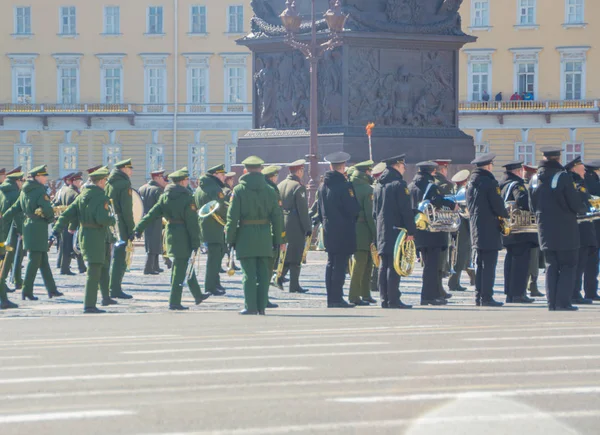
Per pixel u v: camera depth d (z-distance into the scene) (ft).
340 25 207.82
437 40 220.43
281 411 53.47
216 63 468.75
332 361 69.41
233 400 56.65
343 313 105.81
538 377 62.59
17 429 50.06
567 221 105.91
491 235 113.29
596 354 71.67
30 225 130.52
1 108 471.21
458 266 137.90
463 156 223.51
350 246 114.62
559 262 107.04
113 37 470.80
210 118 468.75
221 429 49.42
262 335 84.74
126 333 89.15
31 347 79.92
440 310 109.09
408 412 52.70
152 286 148.87
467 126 446.60
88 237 114.62
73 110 467.93
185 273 117.50
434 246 116.26
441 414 52.13
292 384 61.16
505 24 447.01
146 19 469.98
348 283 147.02
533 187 106.73
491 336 81.76
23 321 103.19
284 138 223.92
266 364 68.69
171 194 117.29
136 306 121.70
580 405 54.29
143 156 471.21
